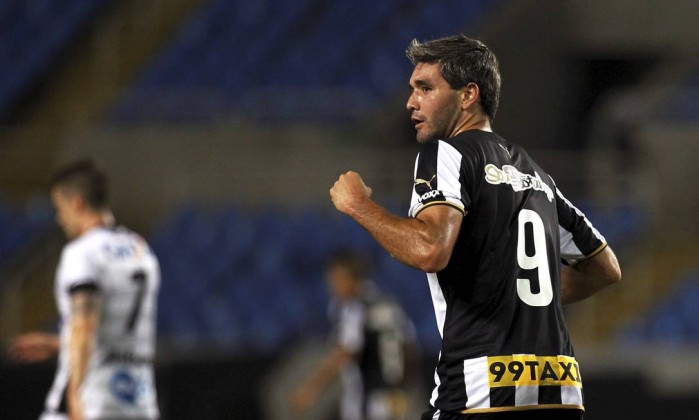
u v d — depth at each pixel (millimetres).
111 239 18562
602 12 55281
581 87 57656
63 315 18312
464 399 11148
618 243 46812
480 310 11258
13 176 48312
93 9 56250
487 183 11406
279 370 32531
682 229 49938
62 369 18312
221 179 48469
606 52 56094
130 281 18578
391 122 52562
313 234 45844
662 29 55562
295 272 44406
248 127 51531
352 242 45531
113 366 18422
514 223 11469
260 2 57469
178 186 48062
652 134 51156
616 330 42938
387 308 28609
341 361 28422
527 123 54812
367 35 56281
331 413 32188
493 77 12016
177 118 51688
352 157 49500
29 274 43781
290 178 48812
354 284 28547
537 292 11453
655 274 46094
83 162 18859
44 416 18297
